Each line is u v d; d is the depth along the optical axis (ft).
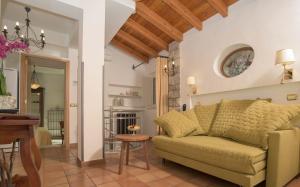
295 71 8.90
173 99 15.92
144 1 12.75
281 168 5.89
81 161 8.74
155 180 7.12
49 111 23.85
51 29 13.96
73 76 14.64
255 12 10.68
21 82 12.54
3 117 3.59
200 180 7.14
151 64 20.68
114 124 17.35
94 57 9.34
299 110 6.86
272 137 5.97
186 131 9.19
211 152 6.72
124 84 20.10
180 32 15.29
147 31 16.01
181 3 12.62
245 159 5.72
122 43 19.08
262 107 7.38
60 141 20.44
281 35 9.52
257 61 10.41
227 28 12.12
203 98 13.53
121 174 7.73
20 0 8.87
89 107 9.00
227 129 8.46
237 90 11.41
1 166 4.54
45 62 14.67
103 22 9.75
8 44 4.78
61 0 8.84
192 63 14.42
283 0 9.51
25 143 3.69
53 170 8.17
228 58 12.68
